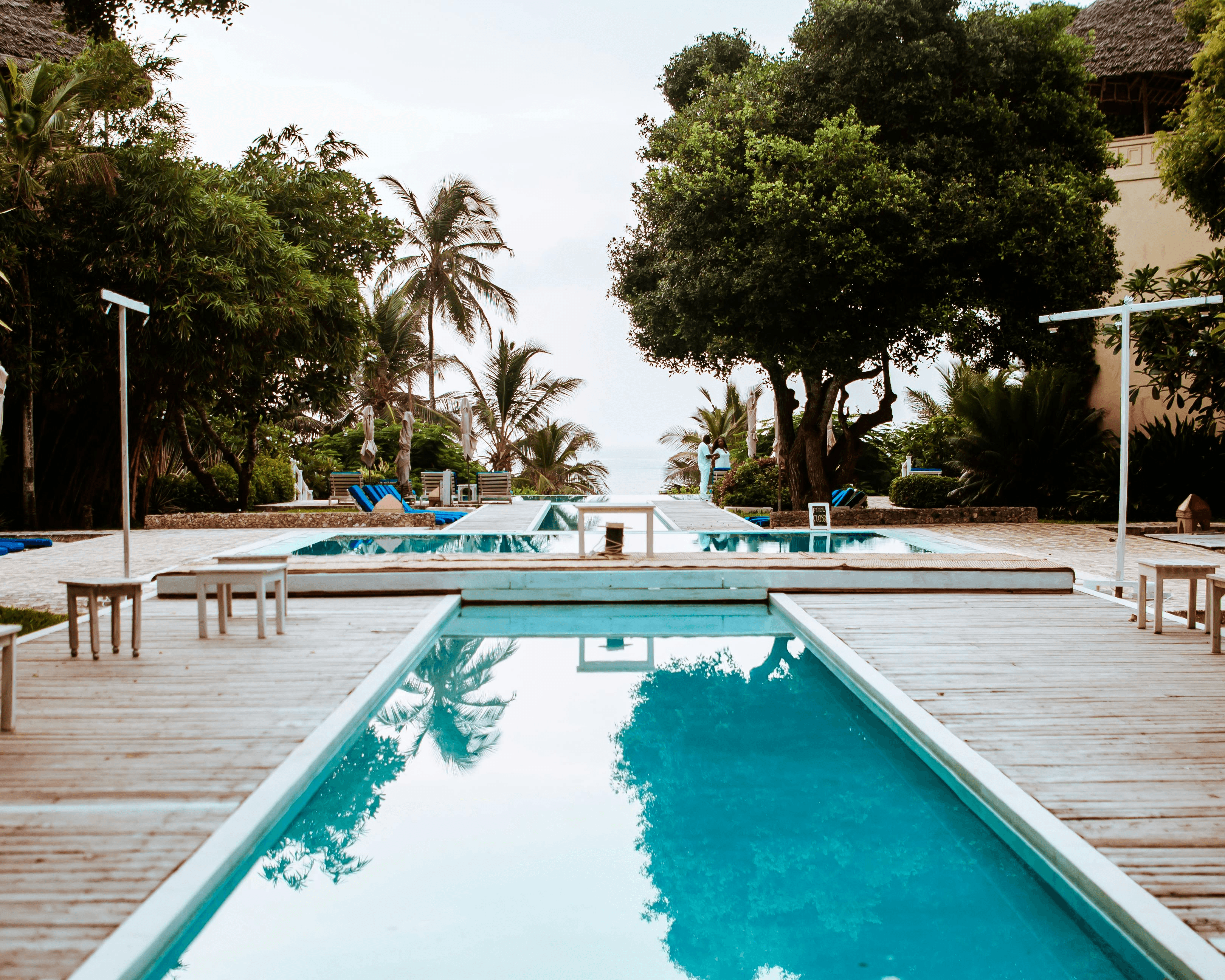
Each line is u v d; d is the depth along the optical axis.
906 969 2.64
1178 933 2.47
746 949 2.73
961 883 3.16
